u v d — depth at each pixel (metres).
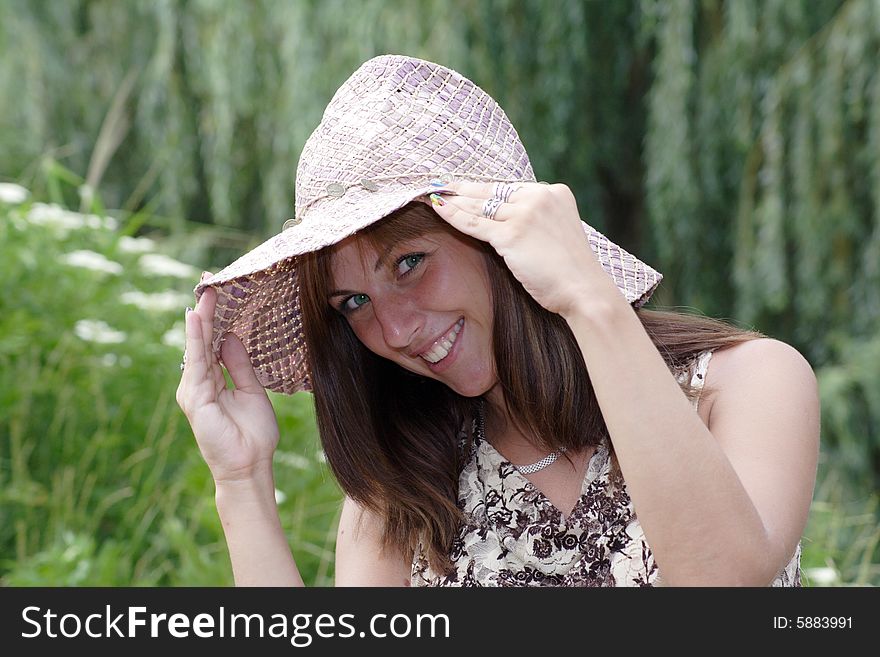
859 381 4.46
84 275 4.36
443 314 1.54
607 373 1.26
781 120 4.89
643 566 1.51
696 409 1.51
